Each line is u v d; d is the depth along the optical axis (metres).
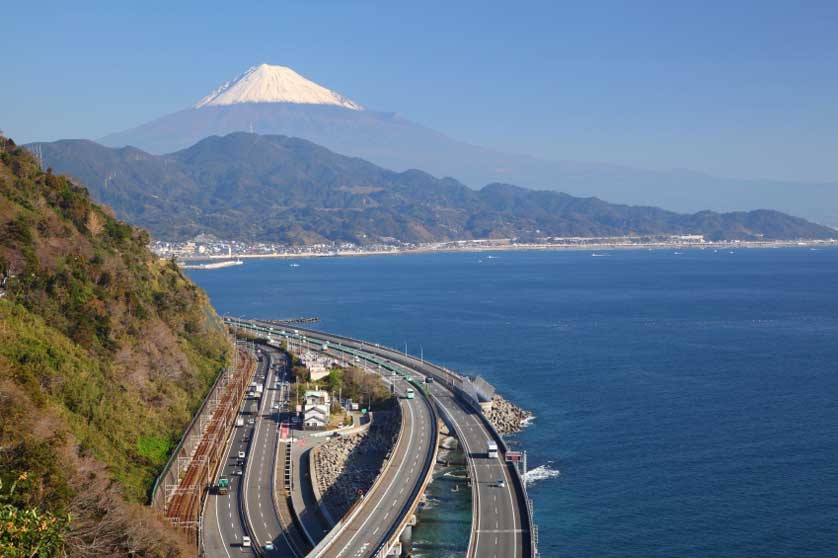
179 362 191.25
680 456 163.00
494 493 133.75
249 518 124.88
